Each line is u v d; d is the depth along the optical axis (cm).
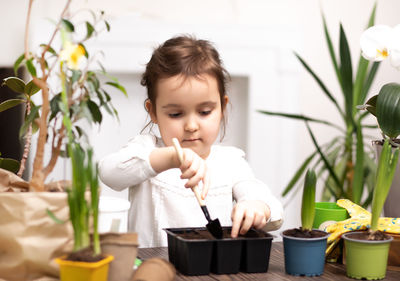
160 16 266
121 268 76
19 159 230
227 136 269
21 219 75
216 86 127
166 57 127
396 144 100
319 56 276
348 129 214
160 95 126
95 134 252
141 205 142
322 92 275
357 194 177
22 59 92
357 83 209
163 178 142
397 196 105
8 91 234
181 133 125
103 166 121
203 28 255
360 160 177
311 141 274
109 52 247
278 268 92
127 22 247
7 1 247
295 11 274
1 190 83
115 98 254
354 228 96
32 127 99
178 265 89
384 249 86
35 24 245
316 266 87
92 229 75
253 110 263
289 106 265
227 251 86
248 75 261
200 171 96
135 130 257
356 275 86
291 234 89
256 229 94
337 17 278
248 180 131
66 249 76
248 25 258
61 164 216
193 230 96
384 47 104
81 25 245
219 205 142
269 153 265
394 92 98
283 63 262
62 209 76
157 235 140
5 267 75
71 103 79
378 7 282
